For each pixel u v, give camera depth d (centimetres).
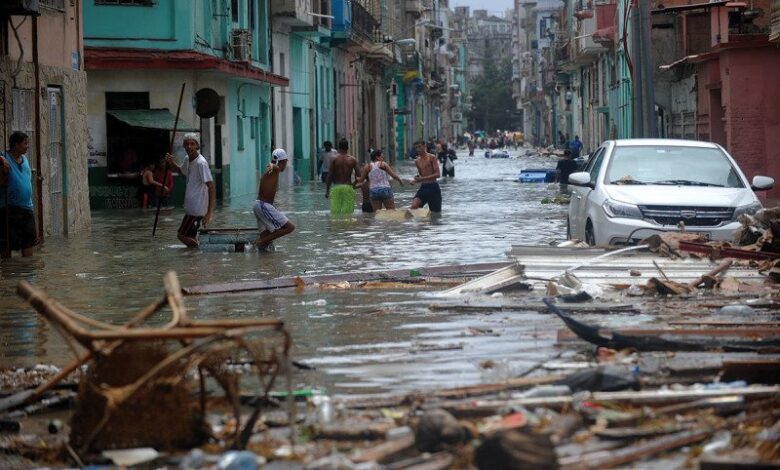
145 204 3525
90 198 3559
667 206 1733
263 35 4859
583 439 727
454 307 1306
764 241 1614
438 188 3038
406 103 10794
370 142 8381
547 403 798
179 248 2194
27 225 2027
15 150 2019
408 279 1594
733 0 4162
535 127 16938
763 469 652
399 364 1005
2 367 1056
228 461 690
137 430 748
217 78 3978
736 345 999
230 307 1389
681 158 1861
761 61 3525
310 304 1396
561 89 11819
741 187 1803
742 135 3556
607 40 6888
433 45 13788
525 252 1636
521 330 1158
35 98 2317
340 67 7000
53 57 2475
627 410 783
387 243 2228
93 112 3609
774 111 3528
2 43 2144
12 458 753
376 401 841
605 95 7688
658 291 1385
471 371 965
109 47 3644
